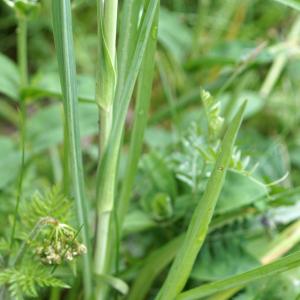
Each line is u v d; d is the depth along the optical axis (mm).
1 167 314
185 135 306
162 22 451
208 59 363
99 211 203
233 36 476
